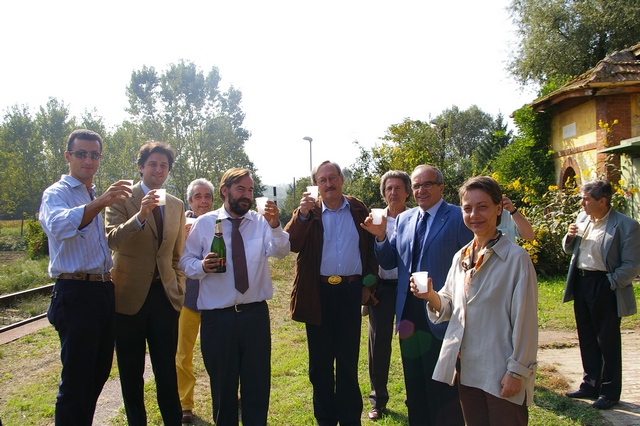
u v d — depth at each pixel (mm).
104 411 4684
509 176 16750
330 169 4176
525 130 16547
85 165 3562
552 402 4539
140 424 3930
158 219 3896
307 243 4078
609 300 4457
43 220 3275
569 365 5605
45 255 21328
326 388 4109
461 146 66062
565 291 4832
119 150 33031
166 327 3912
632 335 6746
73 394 3289
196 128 40500
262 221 3949
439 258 3586
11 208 34031
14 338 7270
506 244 2764
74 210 3150
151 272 3836
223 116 40625
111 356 3605
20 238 32094
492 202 2781
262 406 3641
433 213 3711
